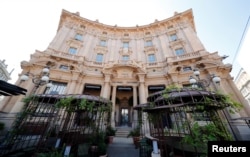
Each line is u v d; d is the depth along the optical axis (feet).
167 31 79.15
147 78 58.90
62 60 59.36
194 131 17.12
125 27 87.20
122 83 58.44
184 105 20.40
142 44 80.94
